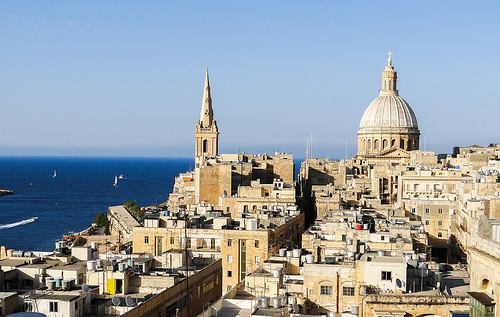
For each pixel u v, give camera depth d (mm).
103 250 124188
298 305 74625
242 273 123562
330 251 101500
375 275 72625
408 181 190125
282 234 134875
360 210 161750
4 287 79438
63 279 75250
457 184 175500
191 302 87438
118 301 70562
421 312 61250
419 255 88438
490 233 56781
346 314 73062
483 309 50594
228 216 153000
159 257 101562
